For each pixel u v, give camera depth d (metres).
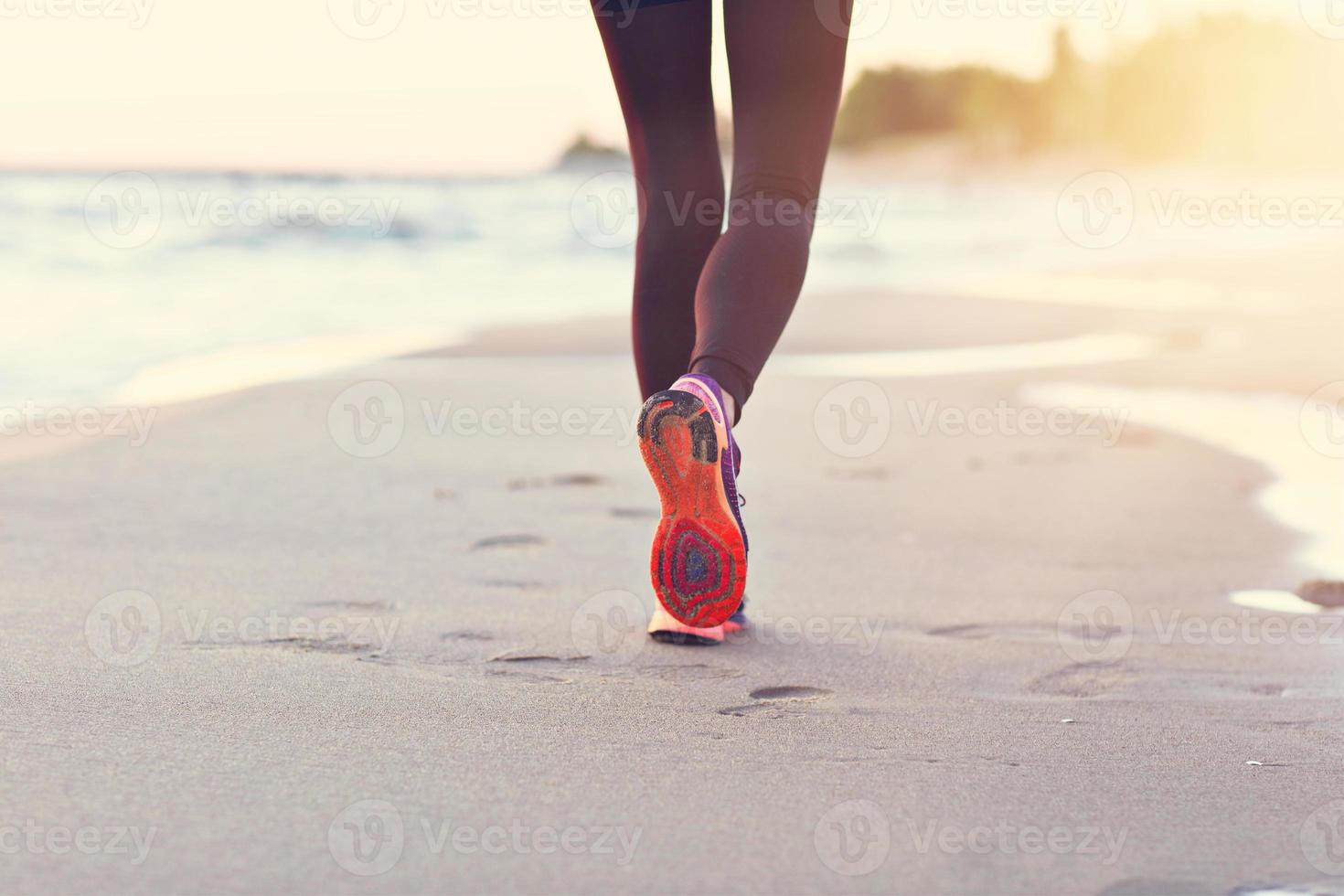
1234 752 2.79
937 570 4.78
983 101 130.88
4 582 4.24
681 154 3.58
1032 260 27.23
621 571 4.66
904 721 3.00
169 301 15.84
